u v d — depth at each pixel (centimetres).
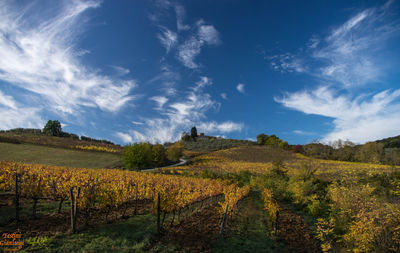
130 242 750
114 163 4597
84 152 5150
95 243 705
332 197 1241
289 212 1642
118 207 1238
